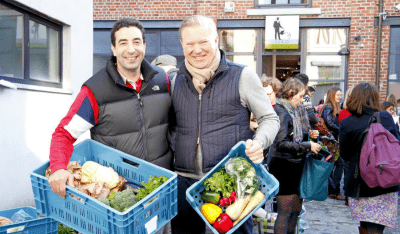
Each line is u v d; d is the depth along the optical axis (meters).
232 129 2.00
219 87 1.98
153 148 2.10
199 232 2.23
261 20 9.04
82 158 2.07
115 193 1.75
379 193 2.67
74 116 1.88
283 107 2.79
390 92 8.98
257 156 1.68
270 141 1.85
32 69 3.82
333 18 8.83
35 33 3.85
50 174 1.66
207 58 1.94
